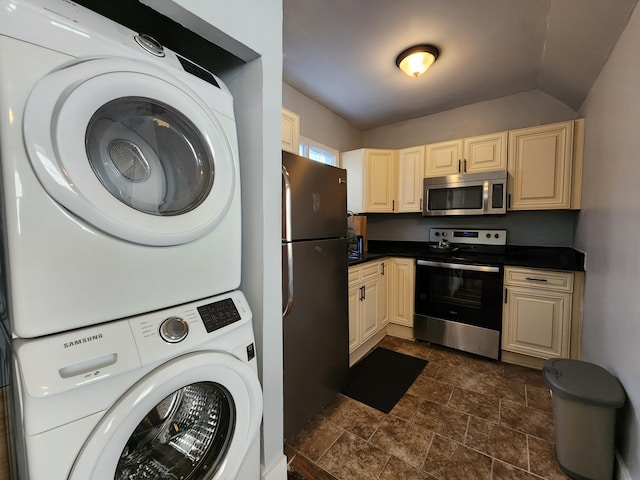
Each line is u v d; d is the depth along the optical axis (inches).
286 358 55.3
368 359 93.1
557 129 88.3
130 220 26.6
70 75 23.0
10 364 24.3
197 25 34.9
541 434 59.0
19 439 23.1
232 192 37.1
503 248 109.0
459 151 106.7
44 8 22.8
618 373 50.6
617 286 52.4
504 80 95.6
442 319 100.0
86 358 23.4
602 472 46.9
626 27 50.6
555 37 67.4
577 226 92.0
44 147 21.6
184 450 34.1
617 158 54.6
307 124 109.6
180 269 32.0
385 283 108.9
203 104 33.9
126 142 29.3
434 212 112.5
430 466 51.8
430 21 66.2
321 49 77.4
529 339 85.1
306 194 58.6
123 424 24.3
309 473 50.9
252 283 45.8
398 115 127.6
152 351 26.9
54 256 22.8
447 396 72.8
